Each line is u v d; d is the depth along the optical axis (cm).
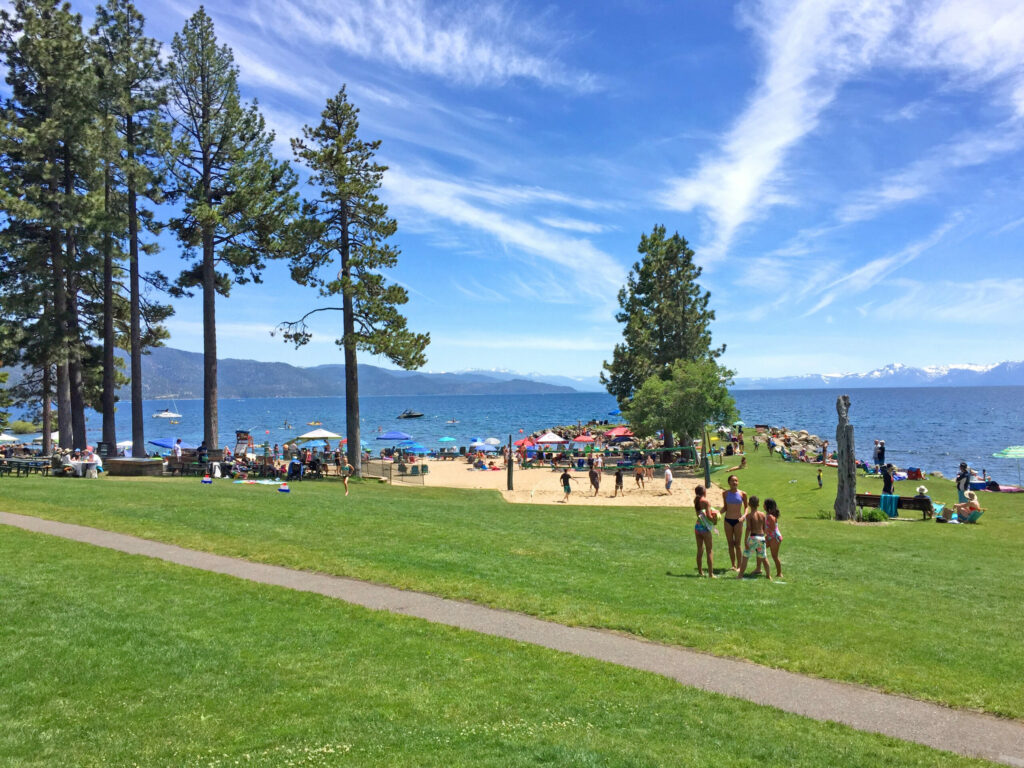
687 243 5284
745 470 4275
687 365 4572
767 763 612
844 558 1670
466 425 13025
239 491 2453
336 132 3619
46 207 3120
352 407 3672
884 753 636
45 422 4084
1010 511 2638
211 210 3319
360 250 3594
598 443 6381
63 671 782
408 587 1196
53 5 3206
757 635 975
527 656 880
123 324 4050
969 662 893
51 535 1511
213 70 3538
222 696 737
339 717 689
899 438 8125
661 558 1587
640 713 715
